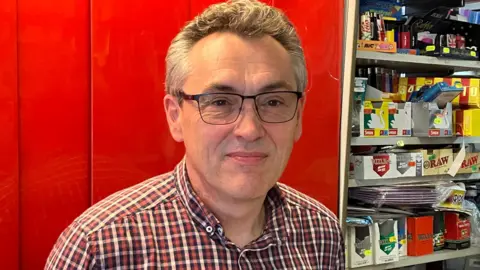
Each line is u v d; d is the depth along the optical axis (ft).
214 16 3.12
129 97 4.76
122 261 3.15
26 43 4.31
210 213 3.34
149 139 4.87
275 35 3.20
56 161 4.49
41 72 4.38
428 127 7.24
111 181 4.72
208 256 3.32
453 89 7.21
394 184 7.13
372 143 6.73
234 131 3.04
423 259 7.25
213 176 3.14
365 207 7.02
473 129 7.72
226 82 2.99
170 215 3.38
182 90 3.19
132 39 4.75
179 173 3.56
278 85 3.10
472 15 7.62
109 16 4.64
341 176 6.19
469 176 8.01
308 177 5.97
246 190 3.09
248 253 3.48
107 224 3.21
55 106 4.45
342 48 6.05
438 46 7.25
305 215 4.03
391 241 6.95
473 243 7.89
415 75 8.13
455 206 7.54
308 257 3.89
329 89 6.02
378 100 6.81
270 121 3.13
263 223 3.74
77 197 4.59
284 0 5.66
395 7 7.04
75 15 4.50
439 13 7.22
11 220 4.30
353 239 6.66
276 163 3.21
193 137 3.14
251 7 3.19
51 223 4.50
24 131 4.34
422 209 7.38
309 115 5.92
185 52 3.18
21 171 4.36
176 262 3.25
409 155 7.14
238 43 3.06
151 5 4.83
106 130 4.67
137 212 3.34
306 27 5.82
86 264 3.07
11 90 4.25
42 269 4.48
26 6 4.30
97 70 4.60
